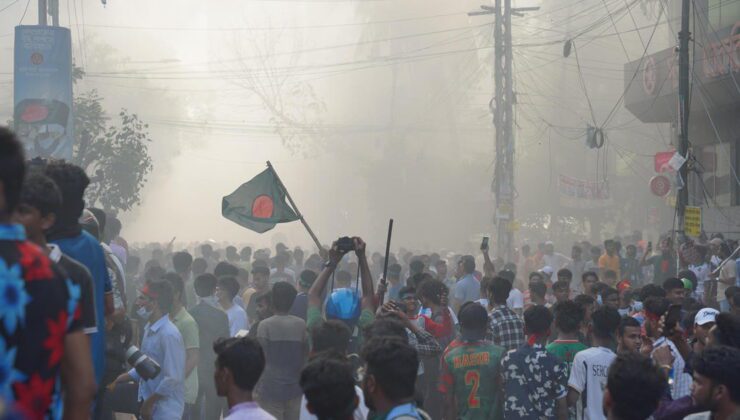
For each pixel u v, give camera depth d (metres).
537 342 7.80
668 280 10.17
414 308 10.04
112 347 6.62
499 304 10.05
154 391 8.44
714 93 23.44
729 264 16.64
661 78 25.45
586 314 9.93
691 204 25.73
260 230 9.25
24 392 2.58
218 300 11.27
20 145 2.66
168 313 8.95
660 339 6.80
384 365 4.48
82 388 2.89
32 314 2.61
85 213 6.31
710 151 25.39
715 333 6.03
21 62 16.83
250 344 5.00
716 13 23.86
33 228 3.58
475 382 7.93
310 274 11.93
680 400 5.52
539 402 7.64
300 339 8.87
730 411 4.64
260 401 8.80
